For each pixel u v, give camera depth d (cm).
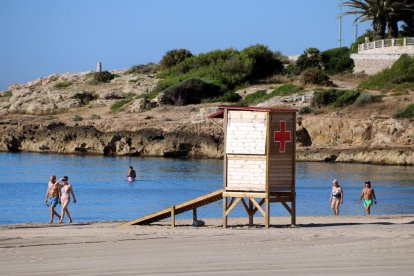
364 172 7275
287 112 3042
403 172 7300
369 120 8869
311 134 9044
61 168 7712
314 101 9731
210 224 3388
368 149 8381
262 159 3033
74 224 3497
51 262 2184
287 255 2247
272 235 2705
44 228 3253
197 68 13038
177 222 3534
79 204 4959
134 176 6481
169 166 8006
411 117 8806
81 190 5769
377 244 2425
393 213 4481
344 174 7050
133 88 12612
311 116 9269
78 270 2066
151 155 9456
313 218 3672
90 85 13538
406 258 2172
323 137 8988
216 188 5912
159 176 6881
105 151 9662
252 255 2258
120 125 10031
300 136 9050
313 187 5934
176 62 14225
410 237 2598
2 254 2322
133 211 4628
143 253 2322
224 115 3073
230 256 2247
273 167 3053
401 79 10025
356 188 5897
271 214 4334
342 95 9681
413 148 8225
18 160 8762
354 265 2078
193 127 9506
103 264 2147
